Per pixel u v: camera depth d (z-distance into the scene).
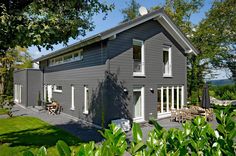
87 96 16.59
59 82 21.39
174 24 17.38
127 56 14.97
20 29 6.38
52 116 19.17
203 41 24.48
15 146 9.86
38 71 26.06
